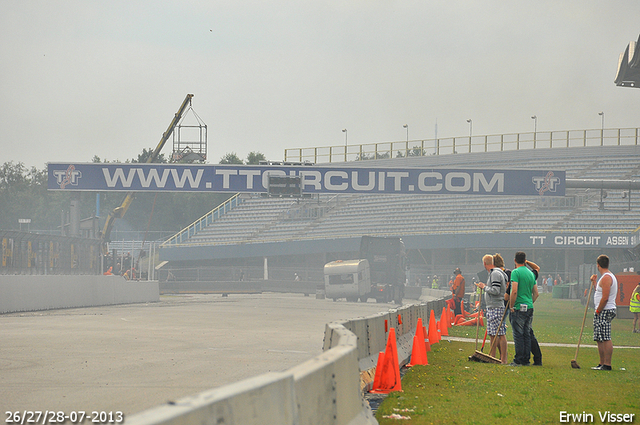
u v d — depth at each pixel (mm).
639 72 51812
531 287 17547
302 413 5758
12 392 12094
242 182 56562
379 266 67375
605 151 93125
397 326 18438
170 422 3648
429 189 56656
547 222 86375
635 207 87188
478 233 85000
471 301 57438
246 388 4637
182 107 78875
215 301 61594
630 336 28641
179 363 16422
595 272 58719
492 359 18078
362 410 8500
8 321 30359
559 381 14391
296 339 23344
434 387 13336
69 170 56125
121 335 23969
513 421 10102
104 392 12148
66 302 42219
